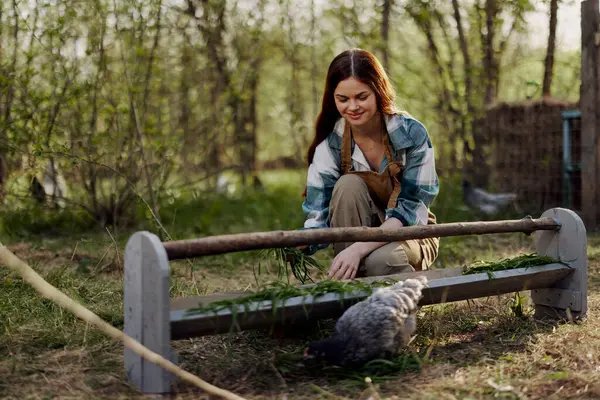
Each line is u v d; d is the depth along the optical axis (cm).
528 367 252
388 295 238
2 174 626
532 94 759
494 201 691
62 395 226
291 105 899
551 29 709
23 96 564
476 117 744
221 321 226
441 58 757
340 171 306
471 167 760
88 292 367
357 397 226
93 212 628
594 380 237
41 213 632
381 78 280
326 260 491
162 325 212
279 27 805
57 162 605
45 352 271
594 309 332
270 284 251
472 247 535
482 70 709
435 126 850
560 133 677
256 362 263
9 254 192
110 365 256
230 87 762
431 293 262
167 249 218
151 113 661
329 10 748
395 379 239
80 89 566
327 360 234
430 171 293
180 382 235
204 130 766
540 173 694
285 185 1050
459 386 232
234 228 650
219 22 750
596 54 599
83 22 566
